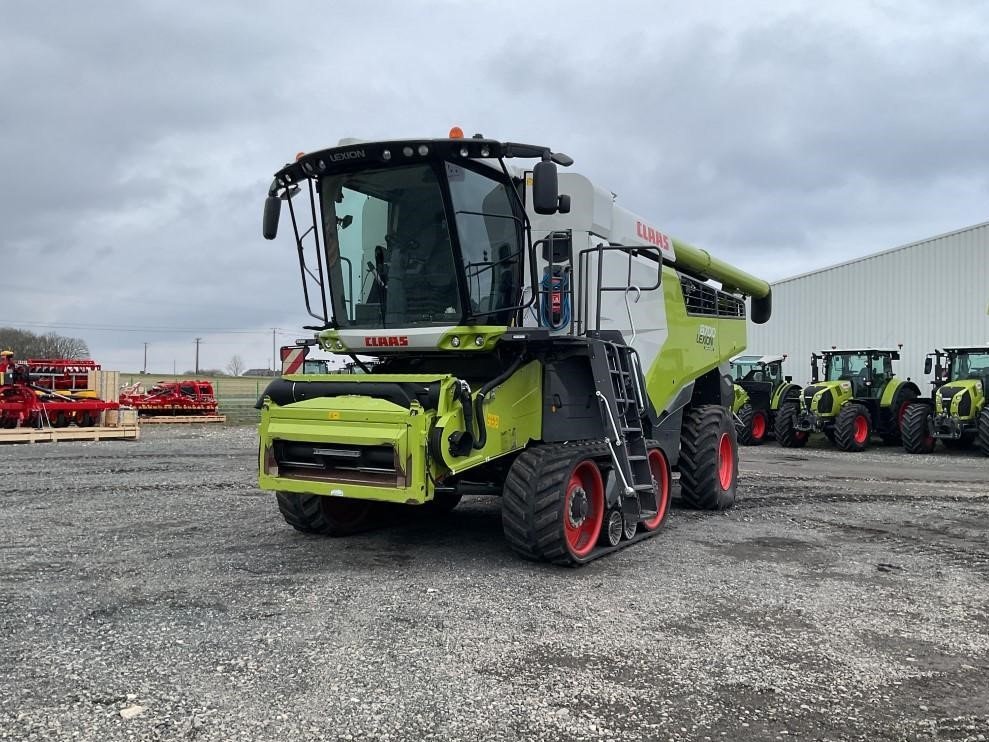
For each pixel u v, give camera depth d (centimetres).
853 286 2641
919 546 717
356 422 577
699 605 512
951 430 1734
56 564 606
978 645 446
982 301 2312
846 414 1872
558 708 349
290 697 355
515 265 645
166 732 320
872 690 378
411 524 786
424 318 636
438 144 580
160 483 1089
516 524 589
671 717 343
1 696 354
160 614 476
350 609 489
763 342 2906
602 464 659
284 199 670
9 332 7225
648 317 805
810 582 579
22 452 1565
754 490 1088
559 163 589
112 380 2127
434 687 369
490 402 593
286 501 694
